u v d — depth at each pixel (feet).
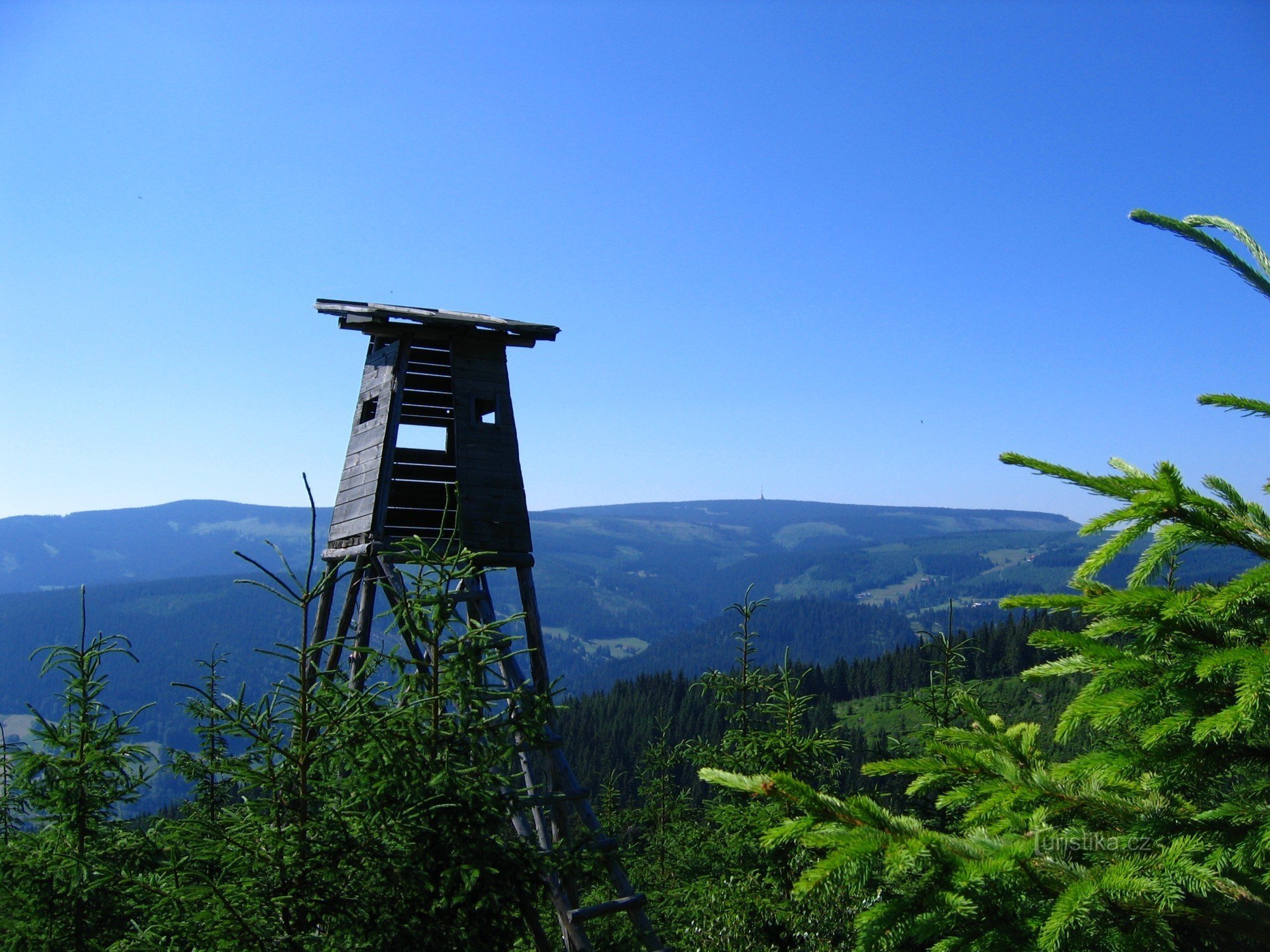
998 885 7.67
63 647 27.58
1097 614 8.27
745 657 60.90
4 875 25.66
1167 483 7.78
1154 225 8.48
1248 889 7.65
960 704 10.69
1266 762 7.63
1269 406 8.02
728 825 48.16
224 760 22.81
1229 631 8.02
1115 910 7.30
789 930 40.52
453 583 41.96
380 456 44.04
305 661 23.08
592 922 46.60
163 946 21.27
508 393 47.83
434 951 23.57
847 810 8.10
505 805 27.58
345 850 23.16
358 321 45.44
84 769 26.76
